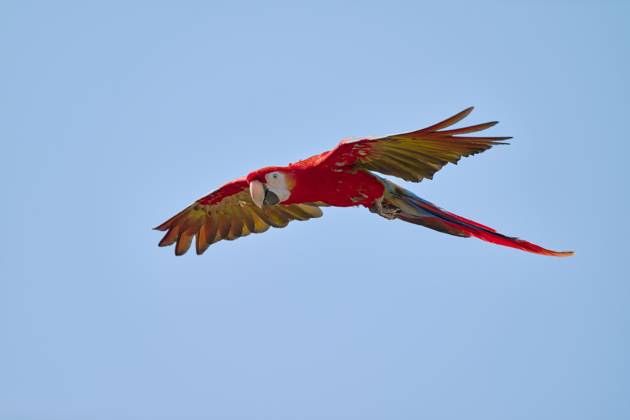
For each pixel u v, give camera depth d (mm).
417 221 15688
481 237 15406
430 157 14328
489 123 13055
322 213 16875
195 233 17422
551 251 15008
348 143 14188
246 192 16516
